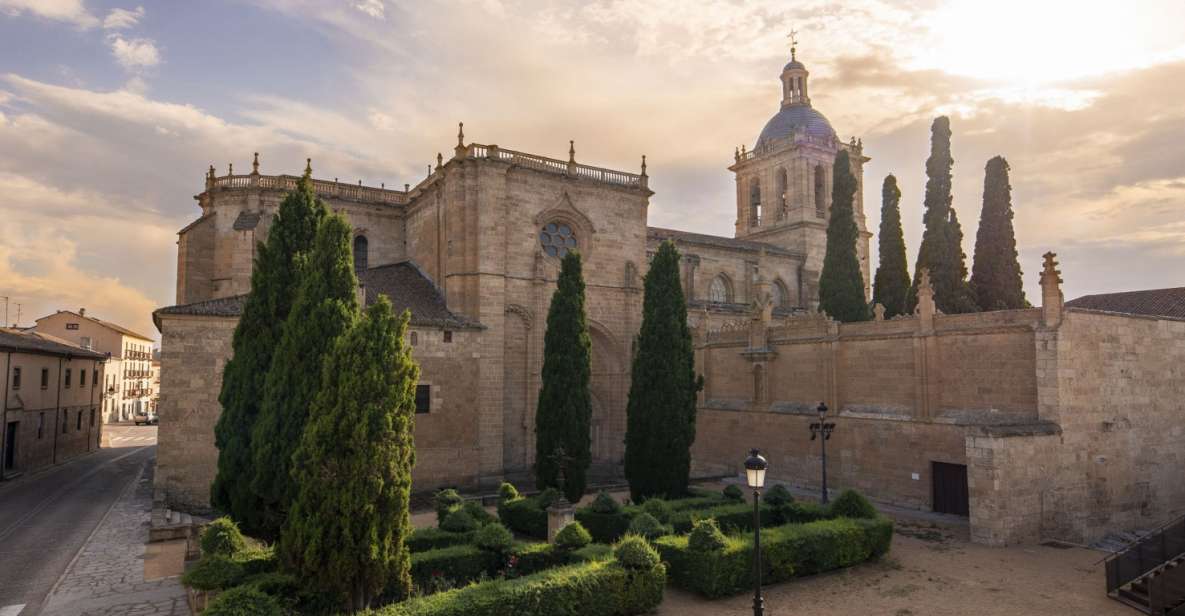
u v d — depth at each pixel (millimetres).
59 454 55938
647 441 35812
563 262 37438
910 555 26344
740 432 46406
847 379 39562
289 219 26203
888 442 36688
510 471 47594
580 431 35875
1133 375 32750
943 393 34594
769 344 44594
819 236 75250
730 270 68000
